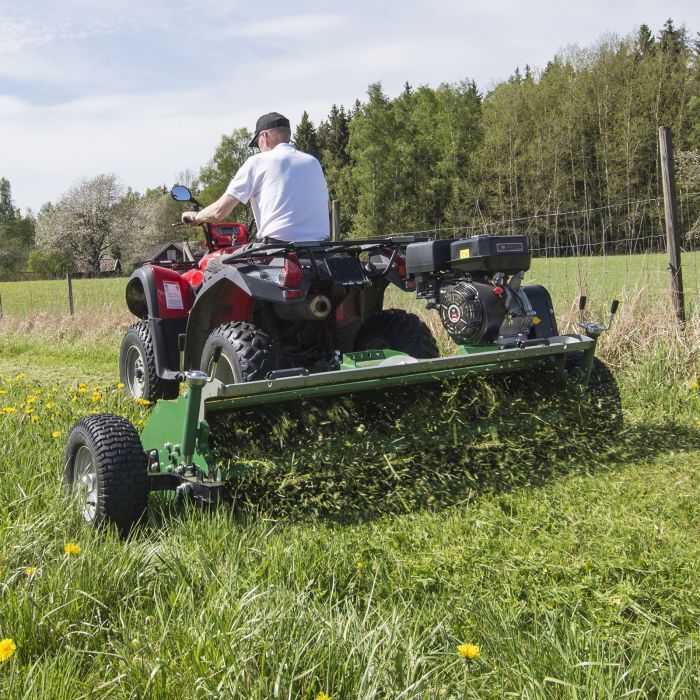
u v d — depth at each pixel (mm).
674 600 2537
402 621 2375
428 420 4113
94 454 3309
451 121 57312
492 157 51938
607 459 4234
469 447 4027
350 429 4016
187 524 3199
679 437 4707
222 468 3393
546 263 15406
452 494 3678
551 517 3354
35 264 78062
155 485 3355
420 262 4523
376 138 56844
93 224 77188
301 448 3770
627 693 1914
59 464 4117
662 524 3229
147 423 3693
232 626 2275
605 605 2549
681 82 47312
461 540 3092
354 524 3373
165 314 5227
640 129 46125
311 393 3605
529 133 51812
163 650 2219
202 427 3406
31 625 2354
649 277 7520
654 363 5906
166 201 84188
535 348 4152
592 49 52281
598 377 4617
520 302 4320
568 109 49375
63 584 2586
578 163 49625
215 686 2033
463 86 58469
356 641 2203
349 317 4602
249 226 5695
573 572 2773
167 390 5805
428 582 2729
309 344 4684
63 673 2139
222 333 4207
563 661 2129
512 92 51938
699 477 3918
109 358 10125
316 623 2287
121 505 3250
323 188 4746
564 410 4430
